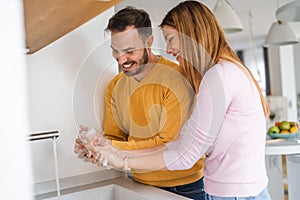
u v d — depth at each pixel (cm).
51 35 95
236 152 101
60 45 133
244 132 100
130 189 123
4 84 38
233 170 101
